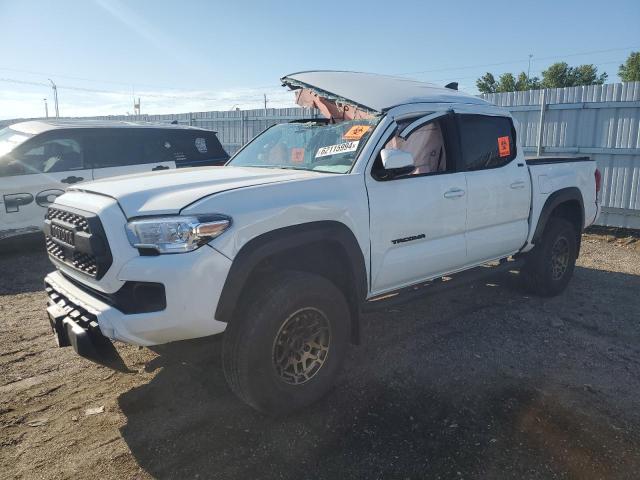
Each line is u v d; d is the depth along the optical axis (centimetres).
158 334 265
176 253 262
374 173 351
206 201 275
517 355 393
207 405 320
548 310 497
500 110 470
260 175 338
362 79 412
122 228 271
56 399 327
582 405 319
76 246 289
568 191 522
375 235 347
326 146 386
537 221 493
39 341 417
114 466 262
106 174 775
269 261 318
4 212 684
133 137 813
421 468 260
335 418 305
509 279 598
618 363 382
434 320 467
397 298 382
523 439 283
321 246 333
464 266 434
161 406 319
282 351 297
